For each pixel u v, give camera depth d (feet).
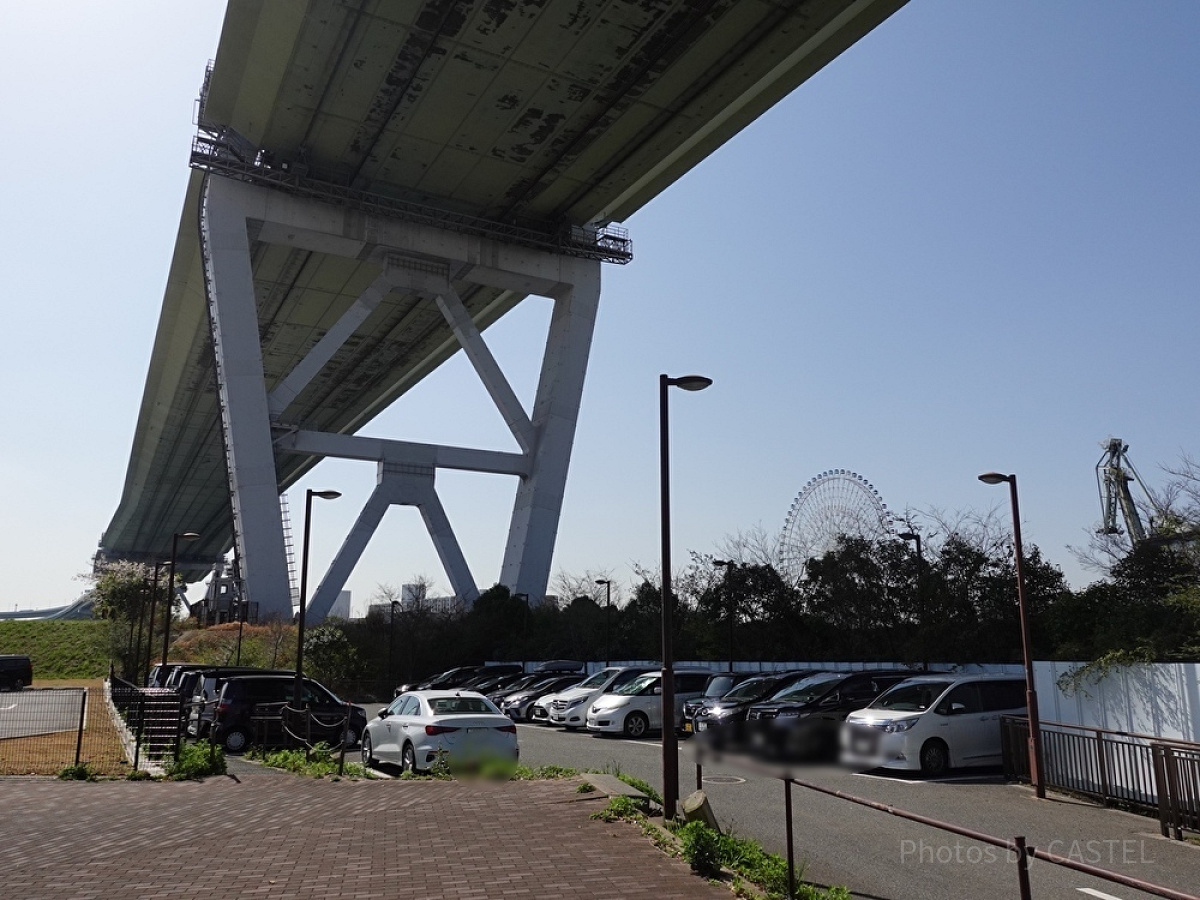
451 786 42.11
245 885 24.68
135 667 143.13
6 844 30.42
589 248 180.65
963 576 98.99
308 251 179.32
